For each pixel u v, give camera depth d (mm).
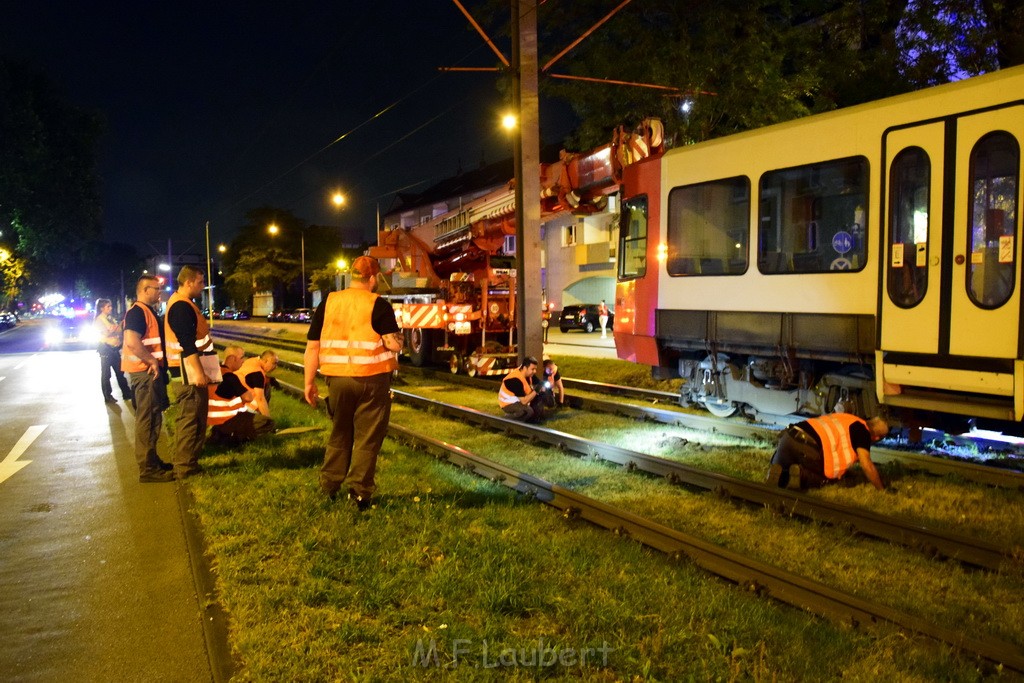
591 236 37844
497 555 4590
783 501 5840
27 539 5508
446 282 16469
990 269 6336
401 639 3584
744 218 8719
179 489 6578
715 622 3742
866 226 7355
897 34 13625
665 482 6805
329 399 5777
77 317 52438
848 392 8070
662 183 9906
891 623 3680
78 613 4172
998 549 4605
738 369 9461
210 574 4543
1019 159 6156
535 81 11383
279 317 59219
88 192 34750
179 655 3668
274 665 3346
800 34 13641
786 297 8195
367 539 4934
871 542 5148
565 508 5750
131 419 11367
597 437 9227
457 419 10711
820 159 7812
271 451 7965
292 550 4785
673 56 13273
